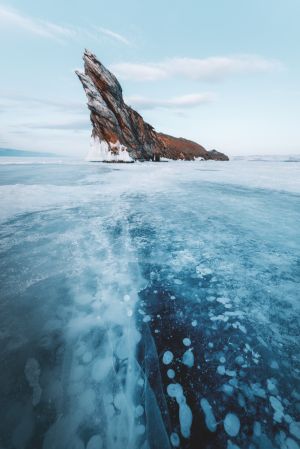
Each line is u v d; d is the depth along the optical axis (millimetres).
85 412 1312
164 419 1300
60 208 5301
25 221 4328
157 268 2775
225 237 3736
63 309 2064
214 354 1668
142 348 1710
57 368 1539
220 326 1907
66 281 2473
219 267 2807
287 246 3422
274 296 2277
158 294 2305
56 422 1257
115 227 4125
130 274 2639
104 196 6848
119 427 1253
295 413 1317
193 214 5051
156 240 3586
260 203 6223
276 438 1213
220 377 1512
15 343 1705
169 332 1852
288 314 2037
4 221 4293
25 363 1561
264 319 1979
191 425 1273
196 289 2385
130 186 8930
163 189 8422
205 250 3260
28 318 1946
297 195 7441
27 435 1203
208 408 1348
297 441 1202
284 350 1693
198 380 1495
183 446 1193
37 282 2436
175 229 4082
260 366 1579
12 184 8273
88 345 1719
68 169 15930
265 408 1341
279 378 1500
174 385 1469
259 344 1740
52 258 2949
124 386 1453
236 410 1334
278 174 15188
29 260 2885
